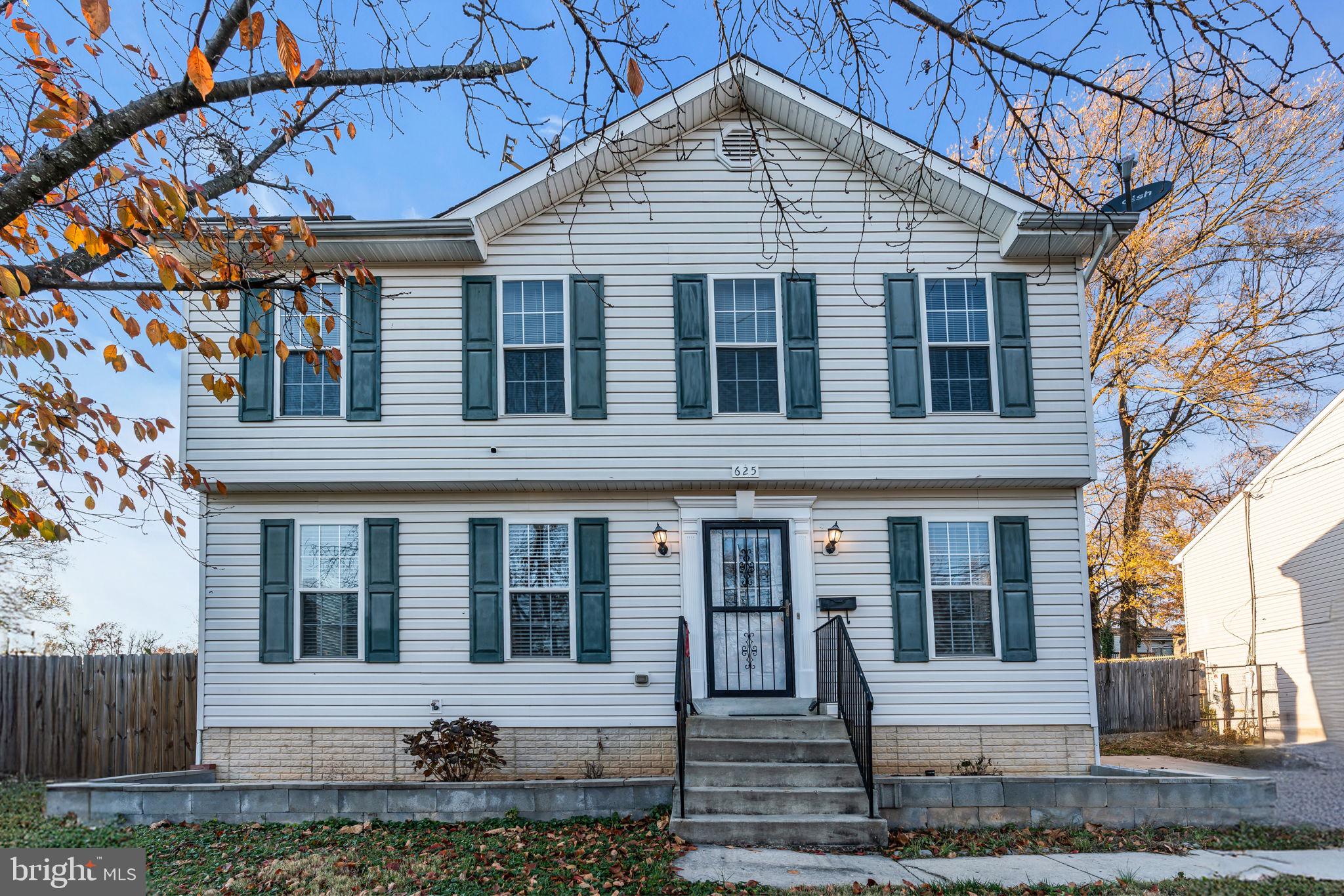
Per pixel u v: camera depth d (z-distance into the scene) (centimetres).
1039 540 1094
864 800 838
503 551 1080
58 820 874
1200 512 2467
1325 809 998
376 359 1084
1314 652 1694
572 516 1090
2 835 823
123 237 575
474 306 1096
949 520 1098
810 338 1097
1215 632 2036
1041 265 1119
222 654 1056
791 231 1098
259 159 750
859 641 1070
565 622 1074
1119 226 1050
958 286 1120
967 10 527
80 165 535
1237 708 1812
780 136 1134
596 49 555
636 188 1121
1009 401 1091
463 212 1052
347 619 1070
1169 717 1795
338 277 668
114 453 646
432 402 1080
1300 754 1428
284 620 1060
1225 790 881
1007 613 1074
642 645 1065
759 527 1091
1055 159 607
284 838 810
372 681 1055
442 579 1075
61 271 589
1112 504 2158
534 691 1055
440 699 1051
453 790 870
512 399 1090
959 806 870
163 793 873
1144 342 1850
